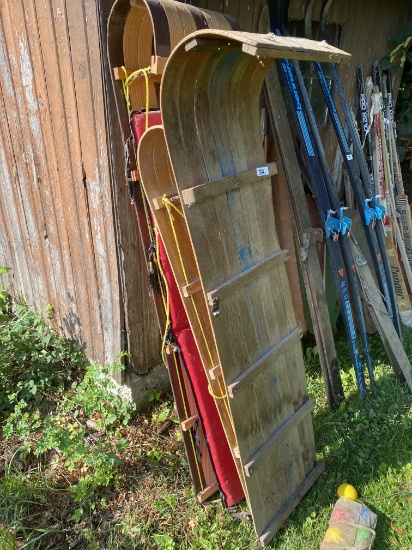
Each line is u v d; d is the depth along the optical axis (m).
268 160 2.90
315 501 2.31
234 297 1.90
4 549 1.99
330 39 3.23
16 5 2.41
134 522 2.14
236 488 2.20
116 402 2.69
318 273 2.80
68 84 2.29
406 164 5.13
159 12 1.71
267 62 1.85
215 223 1.81
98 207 2.42
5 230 3.41
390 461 2.50
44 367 2.97
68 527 2.15
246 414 1.97
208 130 1.78
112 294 2.56
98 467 2.27
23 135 2.78
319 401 2.90
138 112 1.92
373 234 3.17
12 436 2.59
